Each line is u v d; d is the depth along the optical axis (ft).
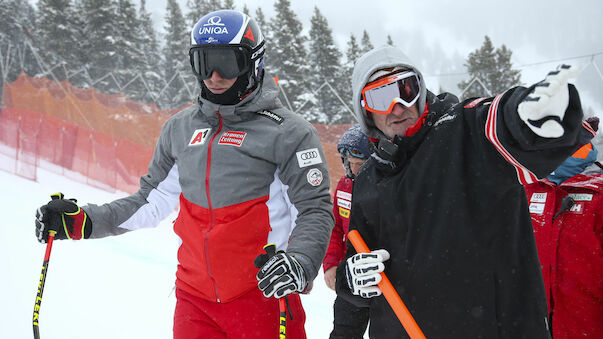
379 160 5.17
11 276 13.79
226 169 6.27
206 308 6.34
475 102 4.84
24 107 40.40
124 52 107.55
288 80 88.53
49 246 6.71
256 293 6.25
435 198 4.80
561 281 6.82
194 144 6.55
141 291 13.30
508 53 104.32
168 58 121.70
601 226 6.56
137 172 30.66
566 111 3.84
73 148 34.65
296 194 6.31
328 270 8.27
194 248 6.40
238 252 6.17
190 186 6.52
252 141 6.29
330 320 11.72
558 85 3.70
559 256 6.86
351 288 5.28
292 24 99.19
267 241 6.36
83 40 107.34
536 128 3.78
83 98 37.19
